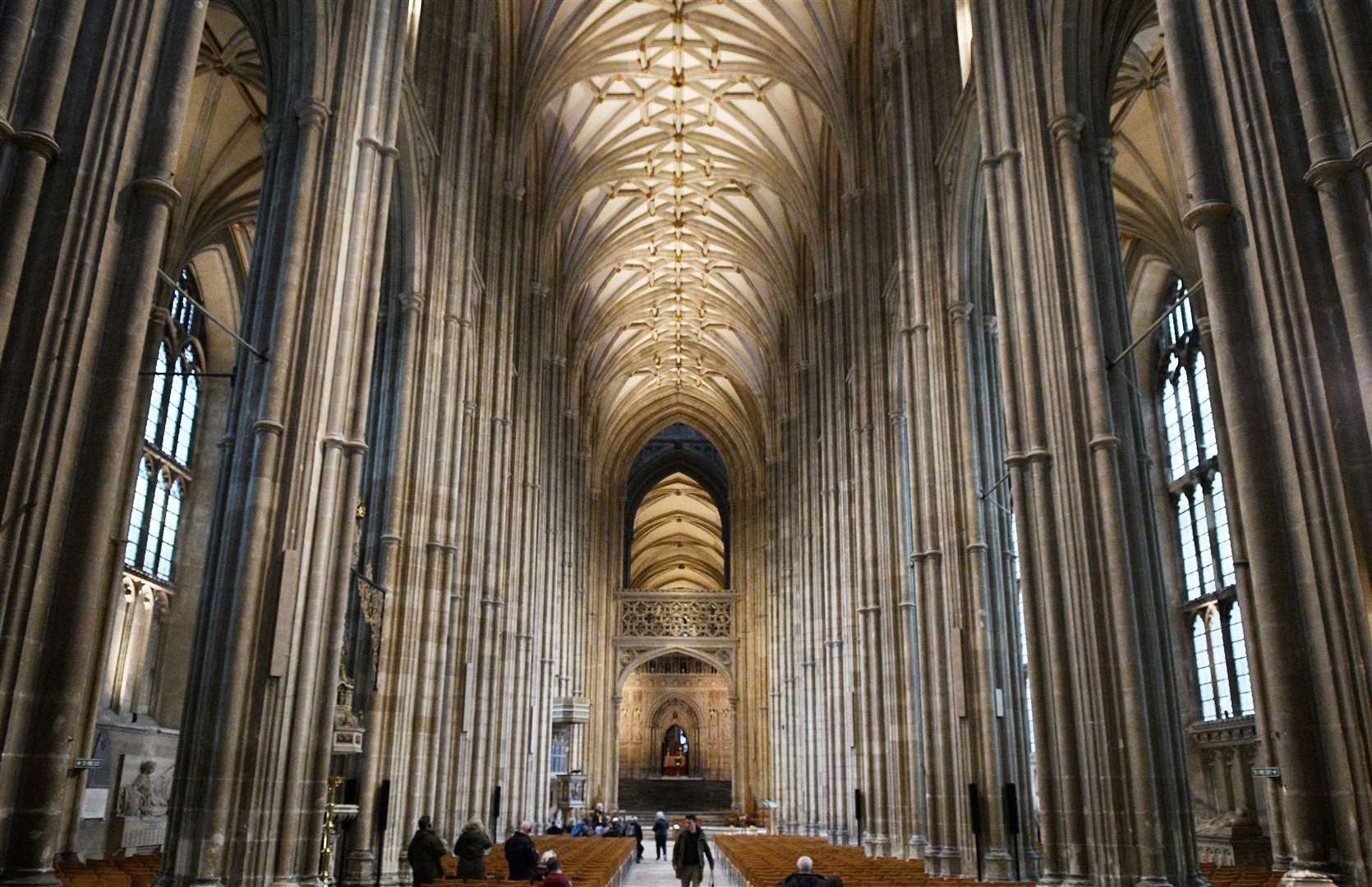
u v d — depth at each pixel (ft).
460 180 67.36
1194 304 75.20
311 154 42.65
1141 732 37.37
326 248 41.93
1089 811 38.91
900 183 73.31
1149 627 39.09
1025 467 44.24
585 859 62.85
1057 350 43.09
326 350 41.39
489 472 81.71
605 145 120.98
